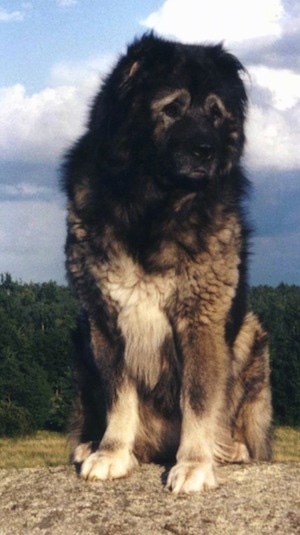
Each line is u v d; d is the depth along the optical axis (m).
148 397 6.27
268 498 5.21
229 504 5.12
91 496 5.33
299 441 25.94
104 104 6.15
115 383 6.05
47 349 39.47
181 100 5.97
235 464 6.18
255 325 6.80
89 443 6.41
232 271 5.91
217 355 5.88
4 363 37.53
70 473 5.88
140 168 5.90
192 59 6.05
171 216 5.82
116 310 5.97
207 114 6.07
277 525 4.80
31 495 5.43
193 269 5.81
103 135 6.06
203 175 5.82
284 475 5.72
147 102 5.94
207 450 5.70
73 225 6.02
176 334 5.98
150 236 5.82
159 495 5.32
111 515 5.03
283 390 32.56
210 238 5.84
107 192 5.93
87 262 5.97
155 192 5.88
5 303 49.31
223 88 6.17
